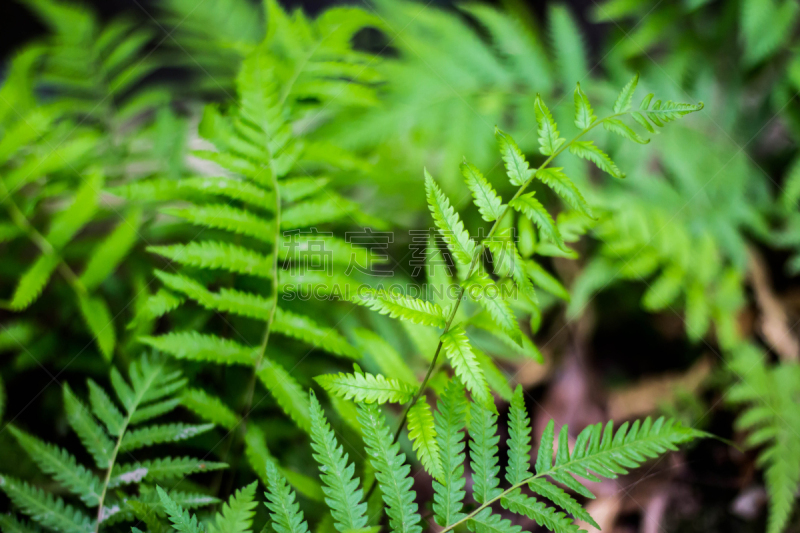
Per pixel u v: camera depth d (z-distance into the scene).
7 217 0.72
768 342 0.87
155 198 0.71
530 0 1.61
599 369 0.88
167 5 1.02
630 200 0.86
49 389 0.73
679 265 0.82
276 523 0.57
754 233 0.93
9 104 0.76
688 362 0.87
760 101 0.97
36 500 0.61
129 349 0.72
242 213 0.68
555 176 0.61
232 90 0.90
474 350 0.68
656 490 0.80
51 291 0.77
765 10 0.87
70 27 0.84
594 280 0.83
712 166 0.91
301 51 0.76
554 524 0.58
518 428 0.60
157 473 0.63
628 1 0.99
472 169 0.62
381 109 0.85
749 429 0.81
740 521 0.78
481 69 0.94
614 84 0.98
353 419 0.66
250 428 0.67
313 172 0.81
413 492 0.58
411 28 1.02
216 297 0.67
